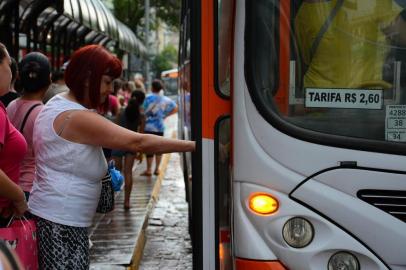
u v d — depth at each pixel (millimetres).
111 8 32219
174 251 7352
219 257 3580
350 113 3414
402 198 3277
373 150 3297
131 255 6398
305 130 3332
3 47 3236
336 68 3451
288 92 3430
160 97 12516
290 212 3244
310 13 3469
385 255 3217
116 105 8906
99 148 3297
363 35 3461
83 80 3258
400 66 3443
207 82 3561
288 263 3207
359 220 3221
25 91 4328
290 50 3453
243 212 3344
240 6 3471
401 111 3418
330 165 3285
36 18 9500
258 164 3330
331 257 3211
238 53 3455
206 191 3553
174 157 17812
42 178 3264
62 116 3215
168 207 9930
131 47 19016
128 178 8922
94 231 7508
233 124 3449
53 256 3221
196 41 3561
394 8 3453
